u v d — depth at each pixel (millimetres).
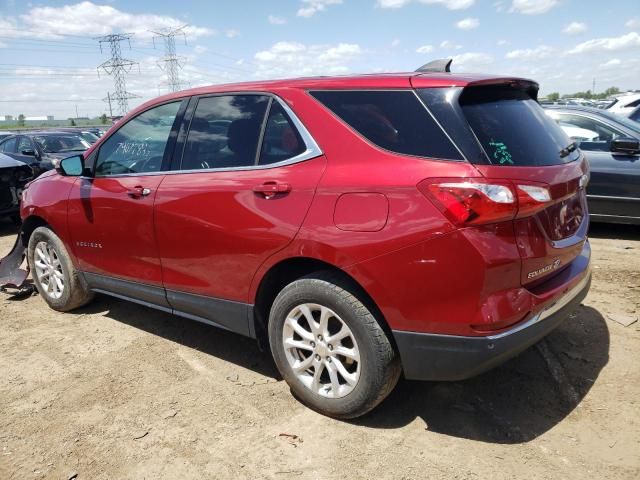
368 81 2861
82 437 2924
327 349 2904
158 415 3105
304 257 2844
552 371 3416
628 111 10828
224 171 3250
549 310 2676
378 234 2576
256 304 3172
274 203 2947
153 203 3574
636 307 4367
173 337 4172
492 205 2367
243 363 3721
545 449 2697
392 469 2590
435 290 2480
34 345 4078
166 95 3863
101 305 4910
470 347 2475
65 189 4348
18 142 12078
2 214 8094
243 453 2756
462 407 3086
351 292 2752
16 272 5258
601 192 6512
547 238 2654
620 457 2615
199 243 3332
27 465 2715
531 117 2967
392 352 2725
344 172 2734
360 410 2857
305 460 2684
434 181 2463
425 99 2654
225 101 3422
